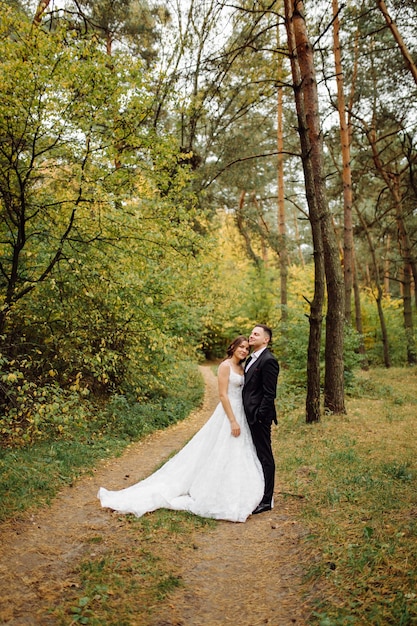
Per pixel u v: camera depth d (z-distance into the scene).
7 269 8.80
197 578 3.63
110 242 8.63
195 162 15.10
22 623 2.95
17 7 9.16
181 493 5.22
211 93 9.79
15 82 6.81
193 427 11.18
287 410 10.91
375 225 23.78
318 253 8.80
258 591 3.44
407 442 7.29
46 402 8.13
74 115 7.45
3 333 8.17
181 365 13.66
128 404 11.33
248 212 21.09
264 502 4.98
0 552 3.98
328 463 6.31
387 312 25.78
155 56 13.80
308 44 9.20
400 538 3.80
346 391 12.70
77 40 7.25
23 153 7.81
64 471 6.44
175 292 10.94
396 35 11.23
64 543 4.19
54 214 8.33
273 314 24.98
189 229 9.97
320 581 3.38
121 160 8.34
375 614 2.84
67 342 8.80
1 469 5.91
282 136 20.48
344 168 16.61
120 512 4.93
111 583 3.43
